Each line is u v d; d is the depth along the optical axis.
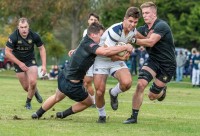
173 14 148.00
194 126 29.48
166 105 44.34
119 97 52.91
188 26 145.50
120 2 109.12
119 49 28.03
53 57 133.62
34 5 106.62
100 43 29.70
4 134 24.92
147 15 30.05
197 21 144.75
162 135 25.75
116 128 27.75
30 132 25.58
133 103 30.22
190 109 40.97
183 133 26.55
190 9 145.88
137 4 104.19
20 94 53.03
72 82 29.12
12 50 37.19
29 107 37.91
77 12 106.69
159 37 29.61
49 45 129.12
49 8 107.75
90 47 28.23
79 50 28.69
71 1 103.62
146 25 30.53
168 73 30.59
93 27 28.45
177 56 98.31
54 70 96.88
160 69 30.53
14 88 63.03
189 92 66.25
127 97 53.09
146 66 30.42
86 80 36.84
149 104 44.91
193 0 147.38
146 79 29.94
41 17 108.00
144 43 29.48
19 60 37.44
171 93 63.47
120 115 34.81
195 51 84.69
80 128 27.38
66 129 26.88
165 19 148.88
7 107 38.50
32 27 110.38
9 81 81.88
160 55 30.27
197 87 82.75
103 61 29.59
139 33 30.55
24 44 37.06
